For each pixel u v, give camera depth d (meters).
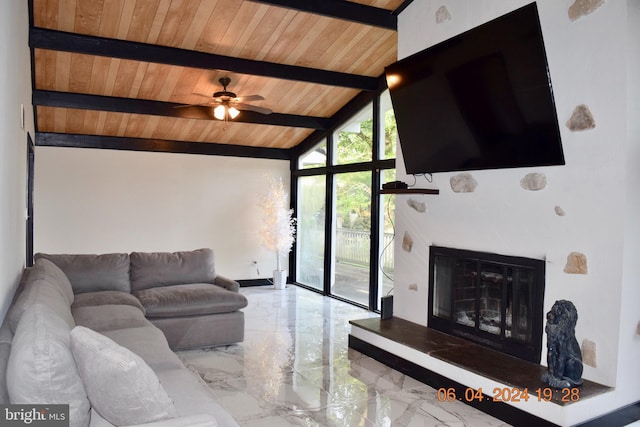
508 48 3.10
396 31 4.64
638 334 2.90
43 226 6.33
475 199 3.73
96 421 1.85
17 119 2.94
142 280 4.73
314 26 4.52
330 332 5.06
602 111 2.88
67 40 4.16
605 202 2.86
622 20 2.77
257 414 3.06
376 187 5.90
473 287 3.74
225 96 5.02
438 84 3.71
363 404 3.24
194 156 7.30
